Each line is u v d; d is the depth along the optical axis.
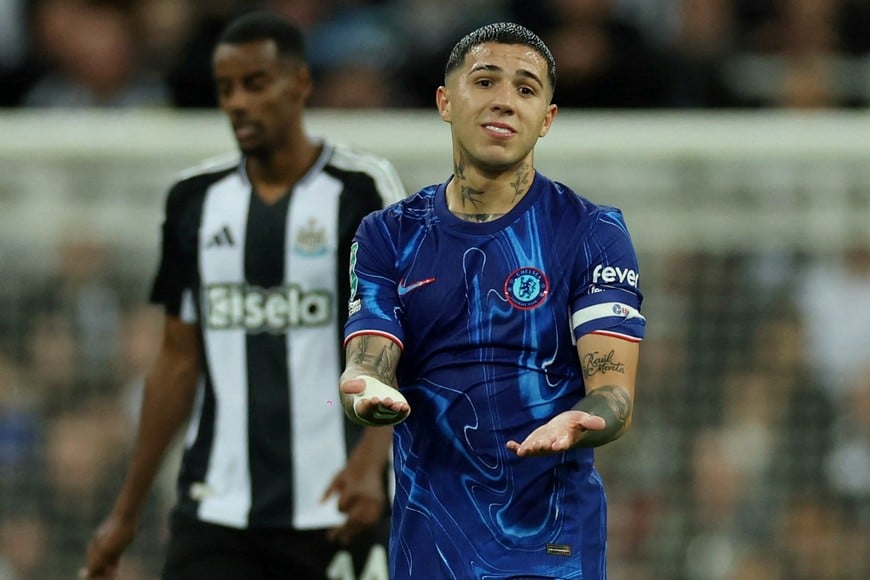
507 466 12.12
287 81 17.20
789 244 26.62
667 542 26.42
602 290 12.05
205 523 17.14
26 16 32.53
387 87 31.59
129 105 31.52
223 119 27.39
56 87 31.98
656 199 26.41
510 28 12.15
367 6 33.91
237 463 17.19
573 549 12.16
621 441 26.53
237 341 17.28
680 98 31.61
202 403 17.48
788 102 31.67
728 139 26.30
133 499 17.64
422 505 12.35
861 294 26.66
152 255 26.08
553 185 12.44
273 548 17.02
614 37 31.64
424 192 12.68
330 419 17.11
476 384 12.12
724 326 26.67
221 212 17.47
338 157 17.52
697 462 26.56
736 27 32.94
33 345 25.97
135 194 25.97
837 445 26.66
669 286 26.62
